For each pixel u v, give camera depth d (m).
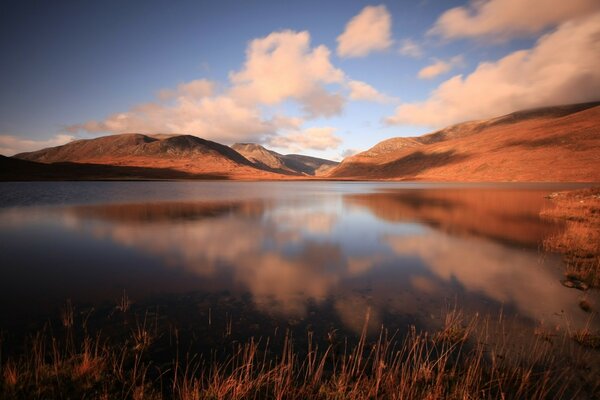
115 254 11.98
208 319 6.72
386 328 6.38
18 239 14.52
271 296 8.03
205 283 8.94
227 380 4.41
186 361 5.21
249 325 6.46
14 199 34.69
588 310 7.16
